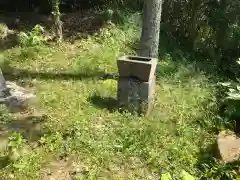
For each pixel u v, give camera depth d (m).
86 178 1.63
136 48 3.30
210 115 2.25
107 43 3.35
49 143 1.84
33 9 4.16
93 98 2.36
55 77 2.69
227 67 3.17
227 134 1.97
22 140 1.82
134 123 2.05
